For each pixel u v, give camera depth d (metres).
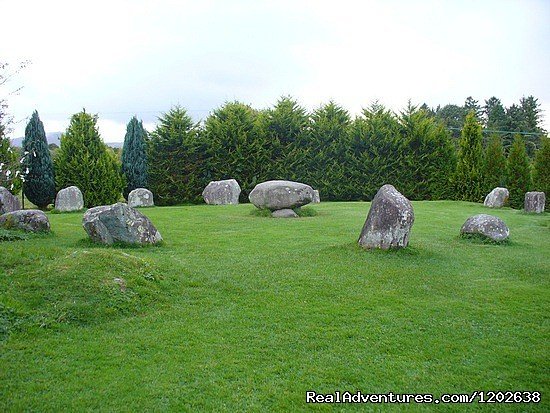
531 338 6.39
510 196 29.36
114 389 4.84
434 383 5.14
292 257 10.62
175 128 30.27
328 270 9.49
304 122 31.59
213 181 29.80
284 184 19.16
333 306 7.49
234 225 16.08
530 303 7.86
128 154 28.80
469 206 25.22
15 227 12.96
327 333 6.43
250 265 9.86
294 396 4.81
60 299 6.96
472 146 29.89
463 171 29.98
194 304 7.60
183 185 30.23
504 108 63.47
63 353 5.66
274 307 7.43
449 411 4.64
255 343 6.09
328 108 32.19
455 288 8.67
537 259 11.13
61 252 9.30
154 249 11.47
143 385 4.95
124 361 5.50
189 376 5.17
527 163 29.59
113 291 7.36
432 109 75.62
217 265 9.86
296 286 8.47
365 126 31.14
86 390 4.82
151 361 5.51
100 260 8.16
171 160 30.22
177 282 8.54
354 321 6.89
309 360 5.63
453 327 6.74
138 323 6.70
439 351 5.93
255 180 30.34
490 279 9.38
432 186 30.83
